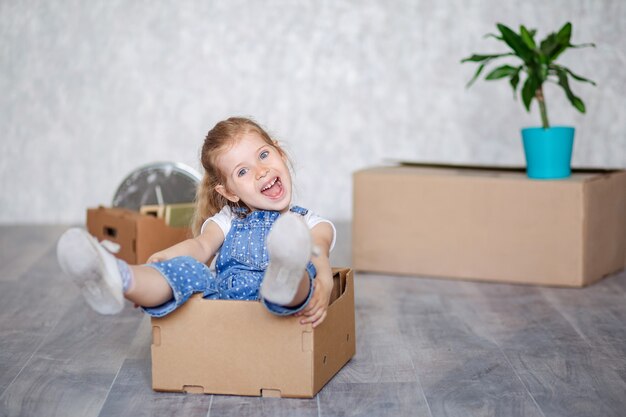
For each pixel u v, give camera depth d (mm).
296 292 1462
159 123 4023
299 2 3898
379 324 2234
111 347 2035
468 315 2311
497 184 2643
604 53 3750
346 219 4012
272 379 1656
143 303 1604
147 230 2600
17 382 1797
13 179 4105
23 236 3705
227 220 1901
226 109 3990
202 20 3945
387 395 1691
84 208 4105
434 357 1938
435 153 3912
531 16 3764
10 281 2768
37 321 2277
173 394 1706
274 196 1823
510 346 2018
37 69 4031
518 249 2645
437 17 3828
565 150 2637
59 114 4055
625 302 2418
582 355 1940
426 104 3887
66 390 1744
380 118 3924
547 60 2590
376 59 3891
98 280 1469
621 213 2793
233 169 1825
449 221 2727
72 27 3994
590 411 1600
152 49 3982
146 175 2932
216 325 1666
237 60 3957
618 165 3812
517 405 1633
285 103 3959
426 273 2783
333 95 3936
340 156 3967
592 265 2623
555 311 2334
